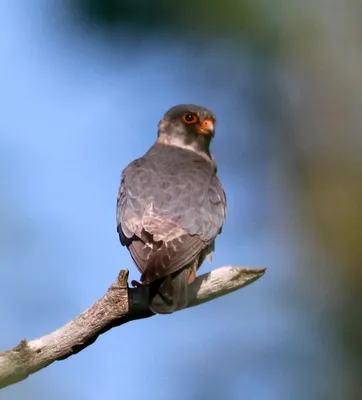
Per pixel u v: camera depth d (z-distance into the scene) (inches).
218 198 467.8
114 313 376.5
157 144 514.9
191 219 436.5
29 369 372.8
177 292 390.9
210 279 395.9
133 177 463.8
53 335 373.7
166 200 445.1
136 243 421.4
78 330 375.2
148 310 383.6
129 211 439.8
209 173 478.6
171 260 403.9
